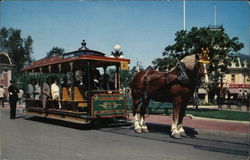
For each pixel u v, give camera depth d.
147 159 5.87
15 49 44.09
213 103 24.17
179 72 8.25
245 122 11.09
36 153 6.39
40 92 13.61
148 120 12.52
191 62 8.10
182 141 7.92
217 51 14.26
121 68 11.13
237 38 14.27
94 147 7.07
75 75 13.01
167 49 15.30
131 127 10.92
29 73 15.61
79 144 7.46
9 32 44.09
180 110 8.63
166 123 11.31
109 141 7.91
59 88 11.90
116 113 10.79
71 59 10.65
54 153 6.39
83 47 11.97
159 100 9.06
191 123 11.11
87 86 10.73
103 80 11.70
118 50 14.23
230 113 15.57
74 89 10.88
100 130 10.16
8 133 9.43
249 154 6.34
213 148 6.96
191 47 14.73
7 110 21.14
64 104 11.43
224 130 9.18
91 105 10.12
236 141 7.93
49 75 12.95
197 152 6.53
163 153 6.42
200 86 8.98
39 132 9.65
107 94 10.57
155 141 7.92
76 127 11.03
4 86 37.97
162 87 8.66
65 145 7.33
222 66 14.79
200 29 14.42
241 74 30.52
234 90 30.48
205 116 13.84
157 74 9.05
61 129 10.47
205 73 8.05
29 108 14.75
